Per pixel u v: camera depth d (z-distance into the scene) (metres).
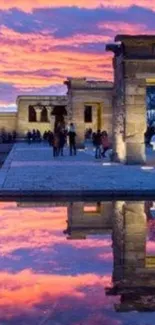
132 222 12.72
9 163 30.70
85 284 7.73
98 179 20.22
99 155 36.53
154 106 62.69
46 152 45.88
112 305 6.77
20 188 17.09
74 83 49.56
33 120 86.25
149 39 27.41
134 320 6.25
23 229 11.96
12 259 9.27
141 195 16.78
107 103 50.06
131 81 27.73
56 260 9.16
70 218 13.30
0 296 7.18
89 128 68.00
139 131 27.91
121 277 8.07
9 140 84.00
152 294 7.23
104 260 9.16
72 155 39.69
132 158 28.02
